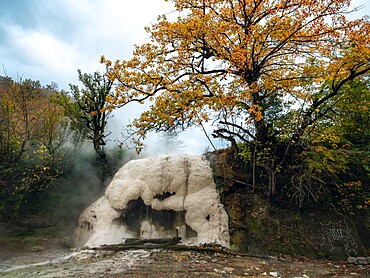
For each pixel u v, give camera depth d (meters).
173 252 8.57
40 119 13.10
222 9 10.31
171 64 10.16
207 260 7.77
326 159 9.00
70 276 6.34
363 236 8.93
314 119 9.53
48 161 12.36
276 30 9.19
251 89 9.38
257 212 9.98
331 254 8.36
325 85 9.89
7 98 12.34
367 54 8.20
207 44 10.02
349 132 10.27
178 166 11.62
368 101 9.64
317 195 9.71
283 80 10.03
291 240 8.93
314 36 9.71
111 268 7.01
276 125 10.27
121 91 9.36
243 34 9.43
